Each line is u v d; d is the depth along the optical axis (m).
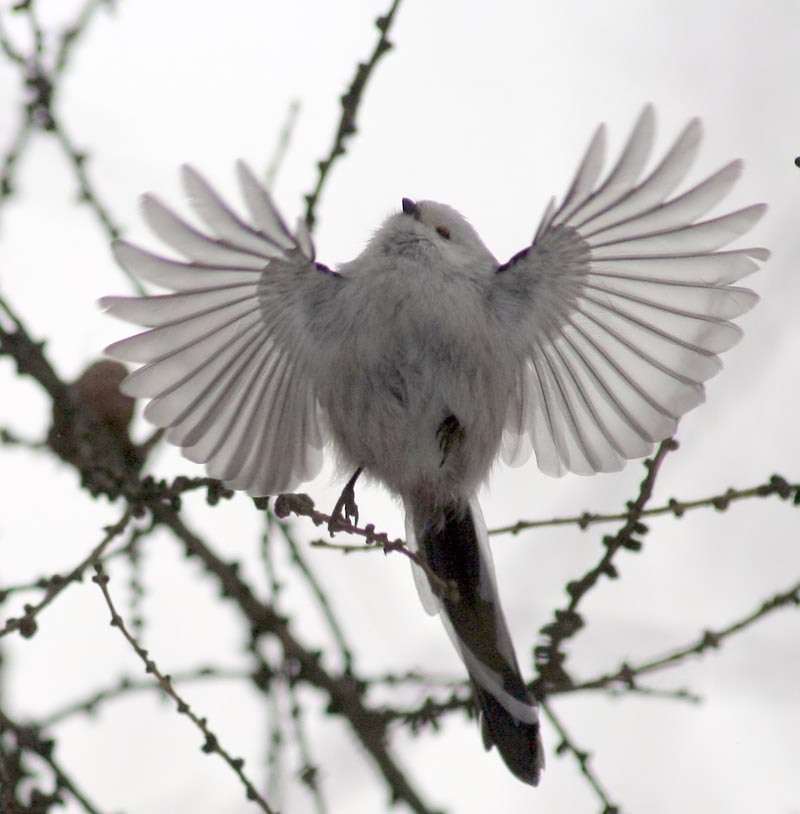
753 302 8.66
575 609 7.97
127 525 8.11
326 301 9.12
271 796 8.02
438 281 9.30
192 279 8.24
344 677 8.48
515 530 7.87
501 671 9.16
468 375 9.33
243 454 9.27
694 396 9.28
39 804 7.42
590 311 9.29
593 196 8.28
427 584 9.73
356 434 9.51
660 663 7.97
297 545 8.76
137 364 8.96
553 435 9.90
